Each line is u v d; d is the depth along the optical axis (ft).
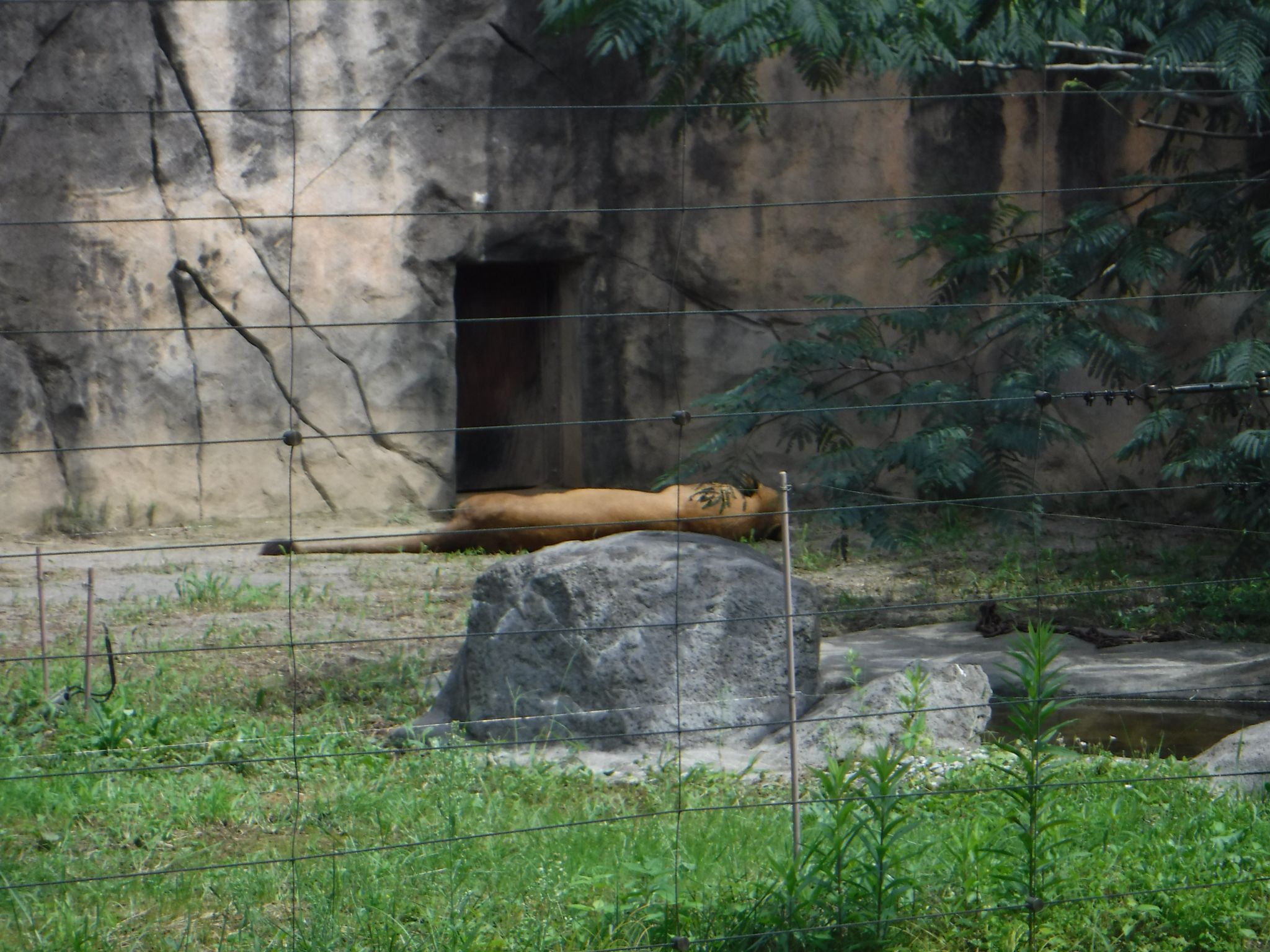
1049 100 66.69
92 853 22.74
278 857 22.15
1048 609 44.96
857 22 43.27
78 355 59.88
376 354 64.85
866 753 28.04
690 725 30.45
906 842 21.20
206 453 62.13
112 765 27.71
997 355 62.64
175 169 61.16
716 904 18.74
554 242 67.72
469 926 18.69
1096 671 36.86
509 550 59.57
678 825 20.20
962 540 57.57
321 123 63.36
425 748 28.55
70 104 59.47
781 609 31.71
